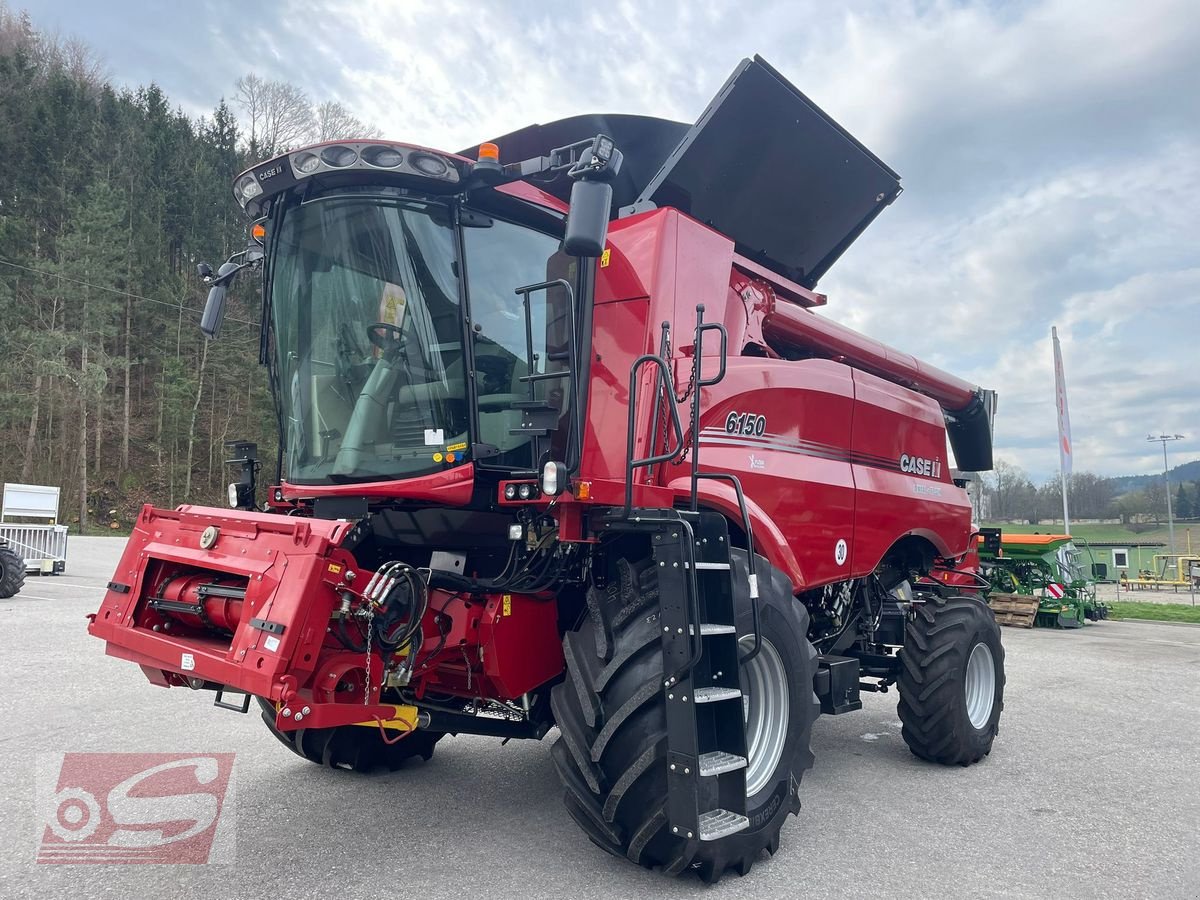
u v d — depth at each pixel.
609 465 3.86
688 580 3.04
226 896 2.98
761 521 4.22
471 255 3.68
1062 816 4.25
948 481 6.52
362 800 4.15
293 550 3.00
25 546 16.25
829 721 6.67
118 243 44.78
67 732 5.19
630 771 3.03
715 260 4.50
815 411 4.92
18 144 44.12
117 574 3.61
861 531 5.17
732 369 4.41
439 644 3.49
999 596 15.65
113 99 51.62
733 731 3.16
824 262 6.25
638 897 3.09
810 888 3.25
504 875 3.25
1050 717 6.80
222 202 51.09
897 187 5.93
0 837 3.51
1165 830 4.05
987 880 3.38
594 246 3.11
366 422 3.77
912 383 6.88
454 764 4.89
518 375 3.85
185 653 3.11
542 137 4.87
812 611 5.25
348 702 3.14
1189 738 6.08
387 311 3.71
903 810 4.31
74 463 42.22
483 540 3.83
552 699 3.35
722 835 3.00
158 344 46.19
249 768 4.62
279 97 59.38
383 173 3.54
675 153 4.86
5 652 7.91
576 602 3.99
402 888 3.09
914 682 5.17
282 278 4.01
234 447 4.59
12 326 39.25
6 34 56.38
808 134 5.24
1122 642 12.70
